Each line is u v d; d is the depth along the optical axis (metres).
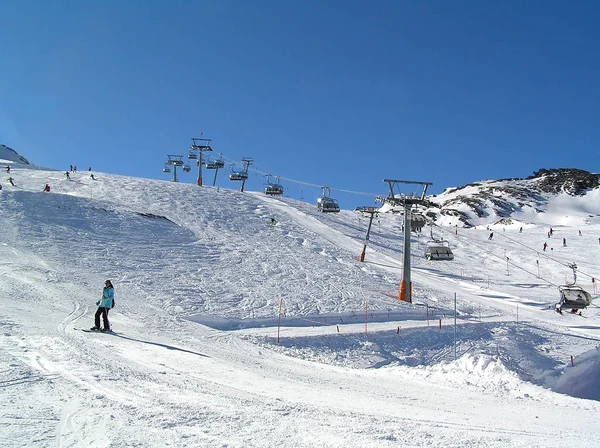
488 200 153.12
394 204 34.97
